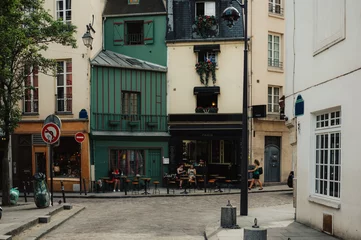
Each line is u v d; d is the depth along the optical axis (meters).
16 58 14.40
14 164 21.94
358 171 7.65
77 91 21.55
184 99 23.77
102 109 21.95
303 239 8.34
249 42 23.77
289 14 11.58
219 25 24.08
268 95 24.64
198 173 22.34
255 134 23.59
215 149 24.59
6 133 14.15
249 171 21.38
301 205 10.48
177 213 13.00
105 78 22.14
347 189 8.05
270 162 24.47
